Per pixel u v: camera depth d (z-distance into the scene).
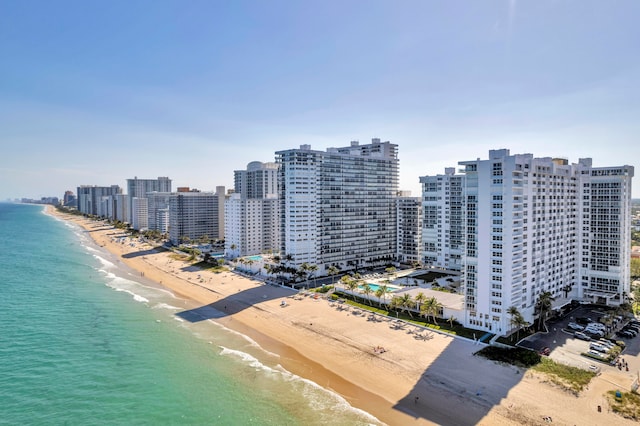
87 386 78.75
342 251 184.50
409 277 164.12
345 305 129.38
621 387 73.75
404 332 104.12
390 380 79.69
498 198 99.31
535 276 110.19
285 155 169.12
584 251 129.12
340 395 75.00
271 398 74.31
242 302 136.50
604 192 124.50
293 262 167.12
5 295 146.00
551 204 116.44
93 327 112.25
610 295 123.62
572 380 76.44
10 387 77.88
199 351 95.69
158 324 115.31
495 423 64.50
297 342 100.50
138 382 80.44
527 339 97.25
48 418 68.00
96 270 199.75
